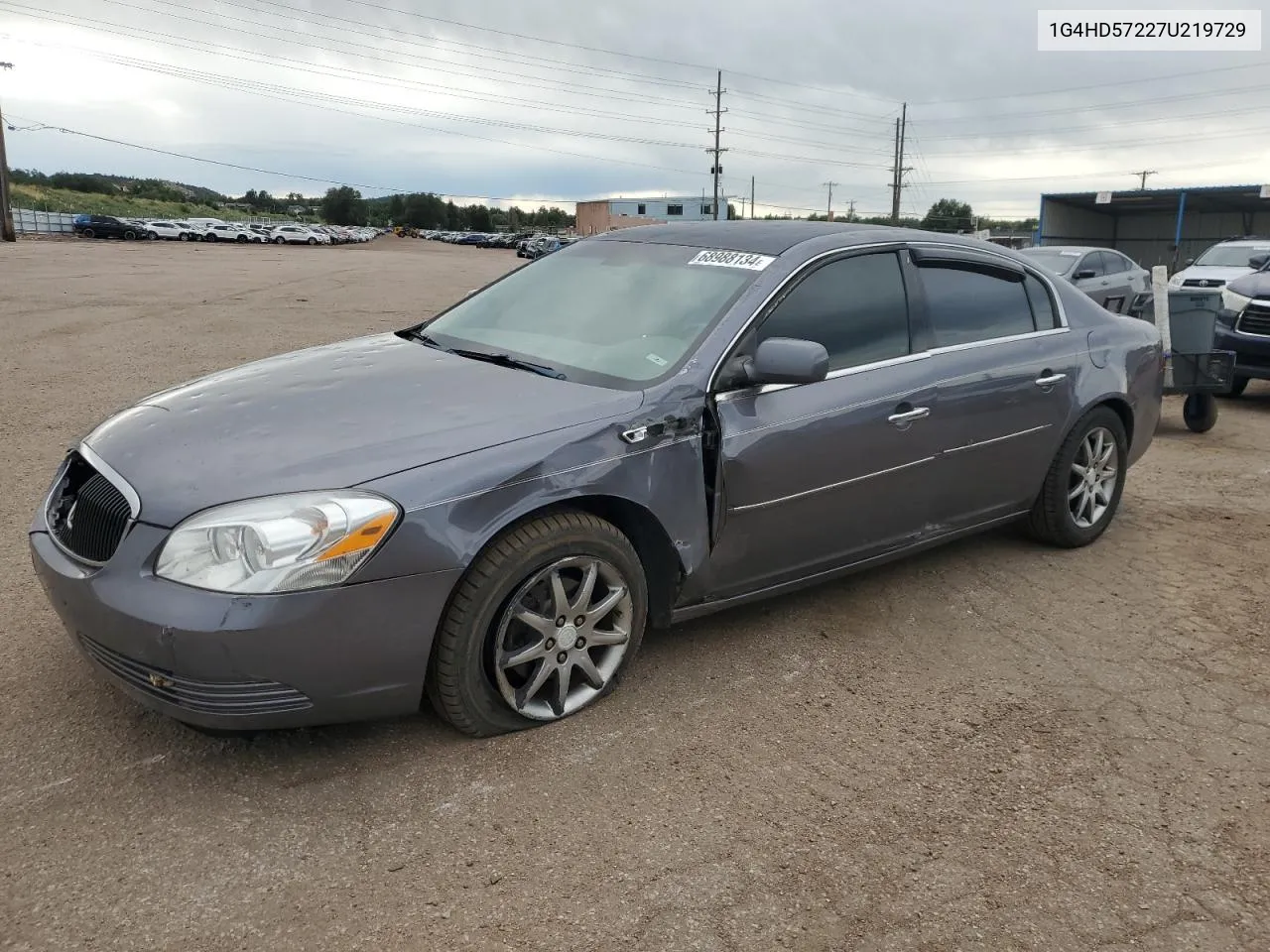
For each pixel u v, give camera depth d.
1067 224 45.56
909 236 4.27
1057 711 3.46
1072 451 4.82
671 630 3.97
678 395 3.32
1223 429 8.52
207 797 2.77
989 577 4.68
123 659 2.71
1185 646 4.02
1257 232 45.03
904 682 3.62
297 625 2.61
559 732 3.17
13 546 4.59
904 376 3.97
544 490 2.96
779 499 3.60
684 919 2.38
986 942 2.35
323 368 3.62
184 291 19.17
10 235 47.91
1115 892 2.55
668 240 4.24
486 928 2.33
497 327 4.02
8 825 2.62
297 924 2.32
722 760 3.06
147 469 2.85
